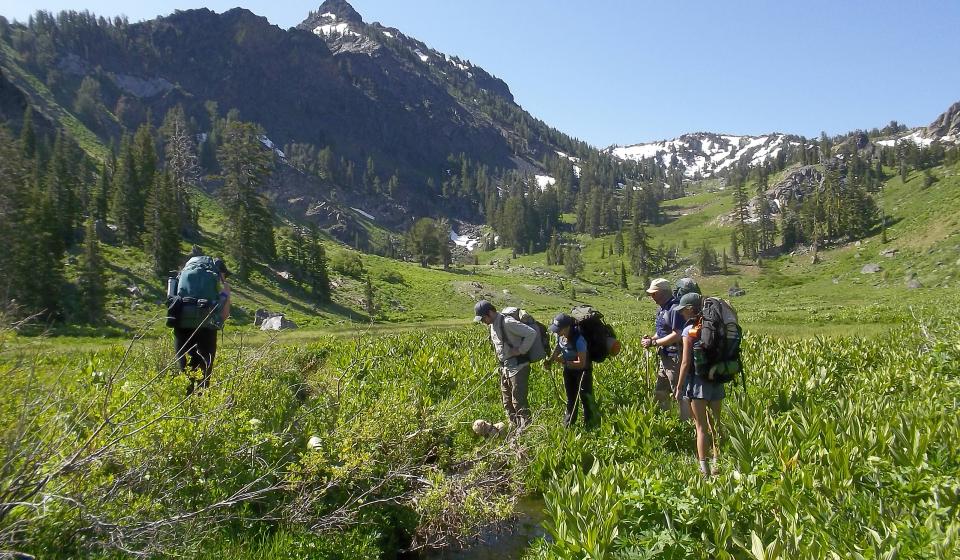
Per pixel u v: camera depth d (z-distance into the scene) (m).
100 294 50.22
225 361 6.70
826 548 3.60
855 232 133.88
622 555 3.95
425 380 9.59
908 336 14.17
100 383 5.75
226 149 80.38
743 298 109.81
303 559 4.11
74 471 3.69
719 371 5.71
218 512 4.24
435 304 90.06
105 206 81.38
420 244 135.38
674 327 7.03
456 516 4.99
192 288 6.50
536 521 5.45
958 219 107.31
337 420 5.86
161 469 4.17
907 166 174.62
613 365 10.20
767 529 3.95
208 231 105.94
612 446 6.46
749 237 147.25
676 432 6.88
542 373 10.05
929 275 89.81
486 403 8.66
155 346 6.64
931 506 4.02
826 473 4.74
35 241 43.72
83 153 131.38
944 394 7.14
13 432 3.47
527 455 6.25
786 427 5.96
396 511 5.14
